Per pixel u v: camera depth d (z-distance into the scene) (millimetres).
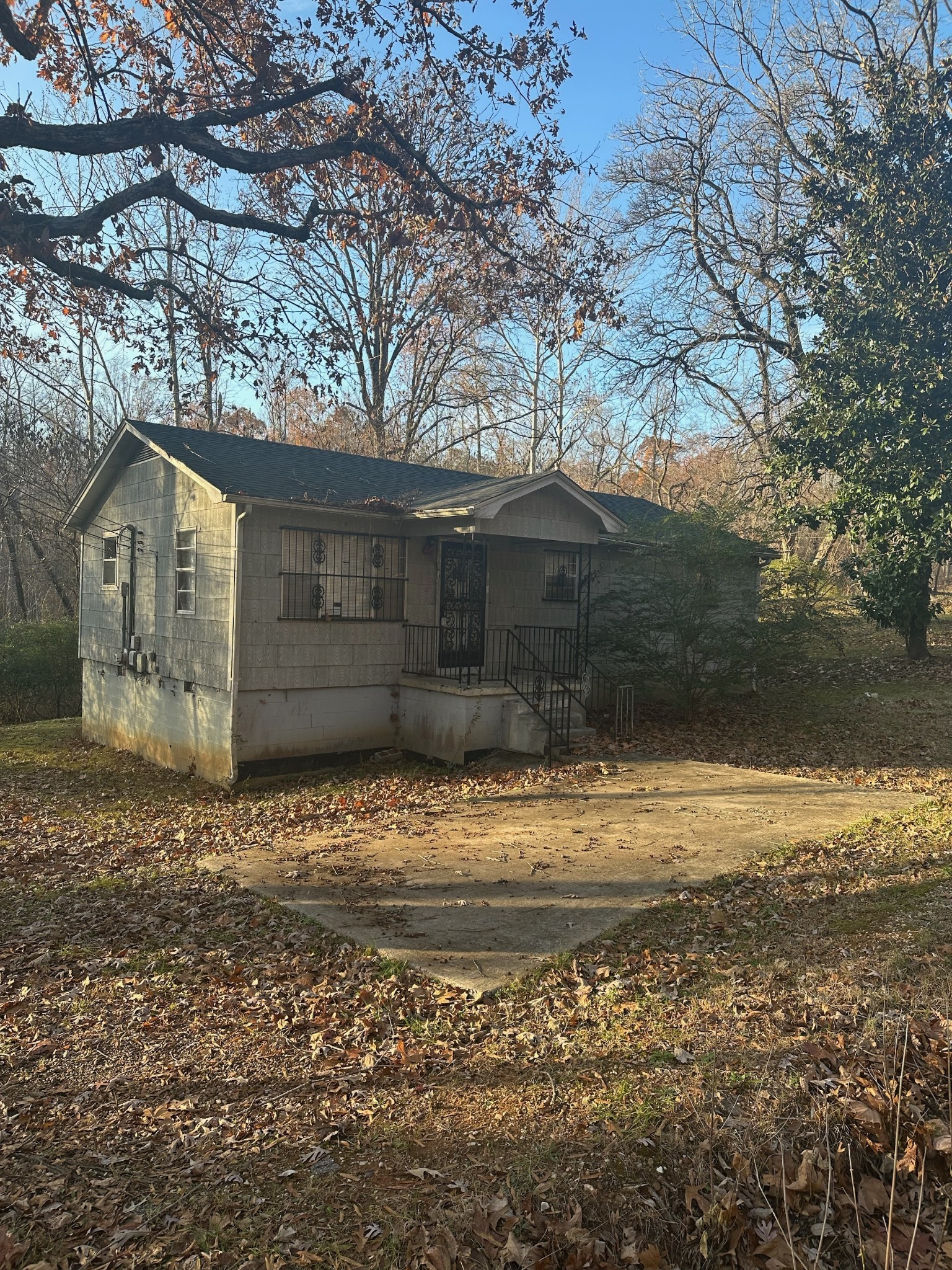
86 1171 3639
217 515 12734
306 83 9078
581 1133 3662
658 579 14742
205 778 13172
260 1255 3053
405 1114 3965
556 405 36594
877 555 16719
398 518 13344
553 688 13445
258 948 6219
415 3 9125
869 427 14969
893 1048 4031
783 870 7438
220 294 10055
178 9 8672
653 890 6996
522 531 13086
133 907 7355
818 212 15609
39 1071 4605
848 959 5324
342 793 11656
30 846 9805
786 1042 4281
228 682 12414
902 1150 3492
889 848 7902
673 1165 3418
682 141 23750
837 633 18391
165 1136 3912
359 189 10883
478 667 14742
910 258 14609
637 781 11195
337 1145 3744
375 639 13805
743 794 10398
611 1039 4555
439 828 9328
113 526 16250
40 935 6781
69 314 9602
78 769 14750
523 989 5289
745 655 14148
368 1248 3059
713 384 25125
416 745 13758
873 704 15047
